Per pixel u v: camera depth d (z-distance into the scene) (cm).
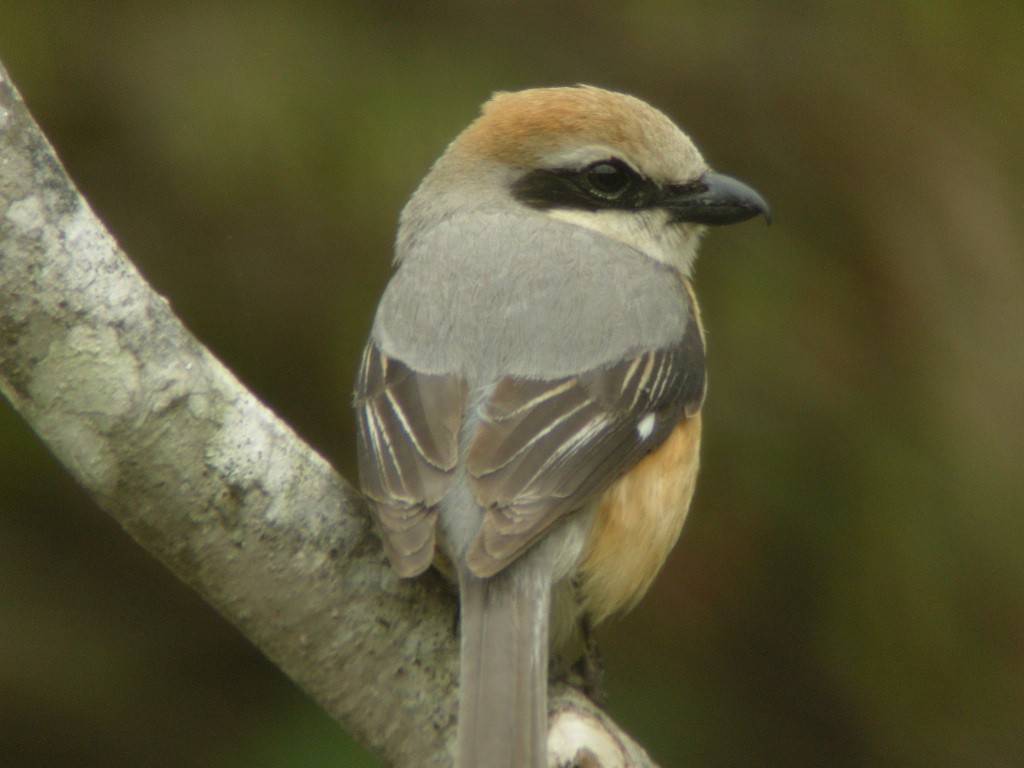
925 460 1081
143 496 582
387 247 1083
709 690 1093
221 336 1100
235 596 602
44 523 1137
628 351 732
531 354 712
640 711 1075
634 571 736
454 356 708
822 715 1093
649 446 730
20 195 547
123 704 1108
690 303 839
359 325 1090
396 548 595
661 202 845
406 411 680
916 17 1173
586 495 680
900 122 1147
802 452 1080
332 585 605
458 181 833
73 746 1089
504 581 638
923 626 1073
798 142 1139
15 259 548
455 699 616
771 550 1091
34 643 1112
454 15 1125
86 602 1134
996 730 1072
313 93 1061
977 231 1124
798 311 1094
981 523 1071
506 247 760
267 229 1082
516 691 604
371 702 618
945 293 1114
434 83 1079
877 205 1128
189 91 1060
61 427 573
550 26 1136
